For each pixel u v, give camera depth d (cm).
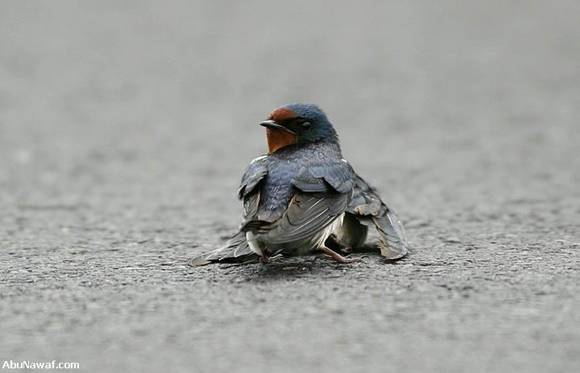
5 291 816
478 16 3444
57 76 2738
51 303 771
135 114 2316
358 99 2438
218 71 2786
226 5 3712
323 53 2973
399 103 2386
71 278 868
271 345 649
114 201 1447
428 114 2261
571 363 602
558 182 1539
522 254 944
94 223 1251
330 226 886
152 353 640
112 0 3788
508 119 2181
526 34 3155
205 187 1572
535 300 746
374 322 695
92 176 1683
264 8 3659
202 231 1181
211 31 3297
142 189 1559
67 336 680
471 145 1930
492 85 2559
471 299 752
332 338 661
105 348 652
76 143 2002
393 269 867
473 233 1107
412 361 613
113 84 2652
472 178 1606
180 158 1853
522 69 2728
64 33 3253
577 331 664
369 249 970
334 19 3469
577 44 3000
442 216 1262
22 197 1489
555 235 1075
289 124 926
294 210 826
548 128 2069
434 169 1702
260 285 813
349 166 928
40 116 2288
